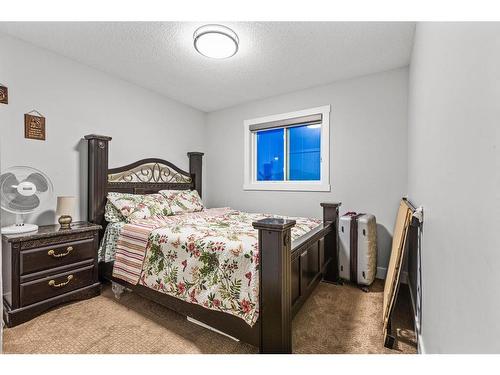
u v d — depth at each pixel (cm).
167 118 367
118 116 305
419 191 177
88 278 230
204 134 432
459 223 85
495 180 58
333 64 269
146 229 212
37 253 198
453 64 95
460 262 83
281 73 290
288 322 139
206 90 342
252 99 375
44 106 242
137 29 210
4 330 177
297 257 171
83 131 272
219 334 172
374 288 253
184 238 184
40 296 198
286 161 365
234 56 253
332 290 247
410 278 239
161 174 355
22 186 205
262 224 135
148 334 172
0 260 70
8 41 219
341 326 182
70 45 235
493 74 60
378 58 256
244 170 391
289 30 209
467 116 79
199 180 402
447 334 97
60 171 254
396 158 278
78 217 268
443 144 109
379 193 288
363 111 296
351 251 257
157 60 262
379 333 174
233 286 152
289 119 348
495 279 57
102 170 270
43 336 170
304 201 338
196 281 169
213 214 308
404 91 273
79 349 156
